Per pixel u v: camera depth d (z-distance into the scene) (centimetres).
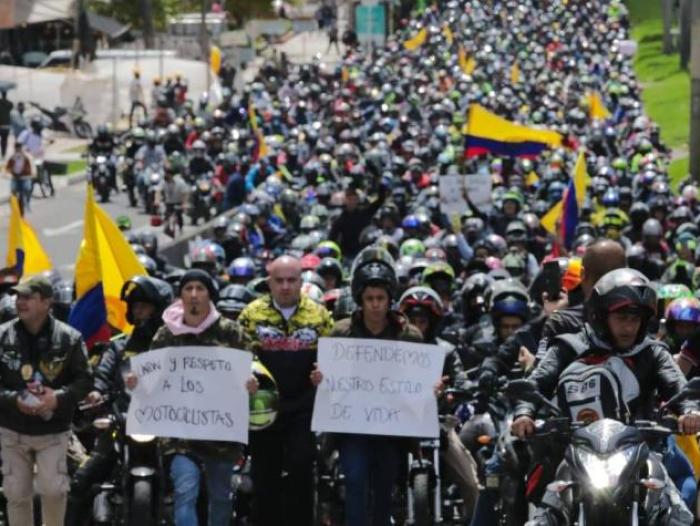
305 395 3484
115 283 4450
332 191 9169
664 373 2750
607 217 6881
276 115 16100
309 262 5294
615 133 14038
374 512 3397
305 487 3488
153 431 3300
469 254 6650
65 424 3428
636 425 2633
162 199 11219
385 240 5991
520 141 8956
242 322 3500
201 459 3309
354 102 17862
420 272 4981
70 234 11350
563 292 3606
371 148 12169
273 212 8394
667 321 3675
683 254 6234
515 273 5994
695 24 12150
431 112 16050
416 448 3459
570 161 11244
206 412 3297
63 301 4653
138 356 3319
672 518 2564
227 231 7319
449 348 3528
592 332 2781
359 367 3384
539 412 2812
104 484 3469
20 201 12131
